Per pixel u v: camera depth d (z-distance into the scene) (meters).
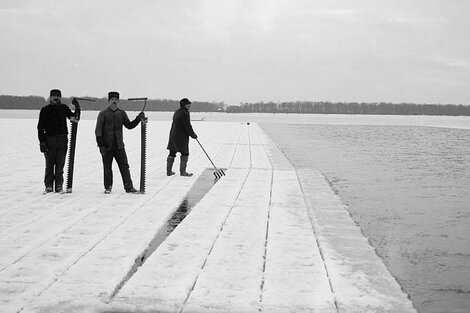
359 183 11.46
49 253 5.36
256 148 20.62
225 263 5.14
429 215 7.96
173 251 5.53
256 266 5.06
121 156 8.99
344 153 19.66
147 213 7.40
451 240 6.43
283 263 5.18
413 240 6.42
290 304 4.10
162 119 68.44
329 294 4.34
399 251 5.92
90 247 5.62
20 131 28.11
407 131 43.19
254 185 10.38
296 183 10.73
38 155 15.41
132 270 4.94
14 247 5.58
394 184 11.34
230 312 3.92
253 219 7.18
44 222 6.75
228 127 43.03
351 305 4.12
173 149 11.45
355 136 33.72
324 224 6.98
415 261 5.54
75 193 8.98
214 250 5.60
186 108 11.35
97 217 7.10
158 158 15.31
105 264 5.04
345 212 7.80
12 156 15.09
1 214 7.21
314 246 5.85
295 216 7.45
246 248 5.70
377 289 4.50
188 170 12.62
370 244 6.05
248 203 8.38
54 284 4.46
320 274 4.86
